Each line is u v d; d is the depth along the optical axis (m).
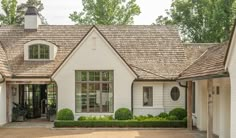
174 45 31.23
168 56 30.38
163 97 28.62
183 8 49.75
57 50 30.41
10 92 28.77
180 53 30.64
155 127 25.44
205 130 24.27
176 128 25.20
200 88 24.41
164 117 26.81
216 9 45.44
